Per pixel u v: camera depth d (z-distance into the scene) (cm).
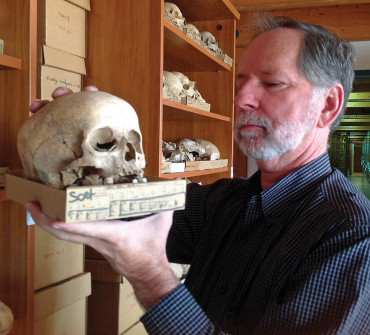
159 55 175
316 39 108
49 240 147
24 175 102
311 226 97
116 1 180
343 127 495
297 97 107
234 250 112
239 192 128
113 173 92
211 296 110
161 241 86
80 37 178
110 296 178
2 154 129
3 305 126
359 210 92
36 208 80
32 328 133
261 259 104
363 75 459
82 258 166
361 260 84
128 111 99
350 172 500
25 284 130
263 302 97
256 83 111
